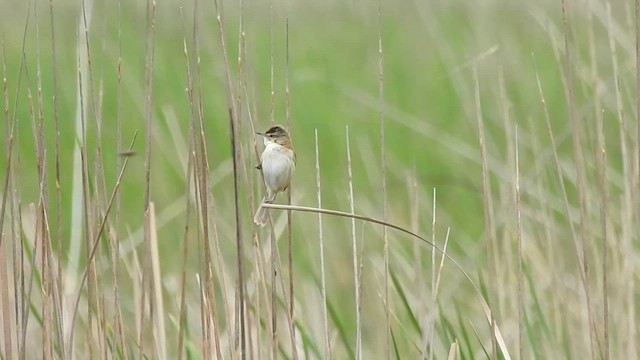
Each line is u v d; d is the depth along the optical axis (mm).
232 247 10703
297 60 19781
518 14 19172
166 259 11570
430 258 11547
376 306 10531
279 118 15055
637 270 9820
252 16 21578
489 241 8133
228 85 6566
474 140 15062
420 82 18922
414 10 21359
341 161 15391
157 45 18562
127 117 16266
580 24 17031
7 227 10172
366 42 20875
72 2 21219
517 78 16469
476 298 10625
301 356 8945
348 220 12250
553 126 15664
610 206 9656
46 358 7496
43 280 7512
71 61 18578
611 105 12312
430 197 14016
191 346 8555
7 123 7348
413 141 16453
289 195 7574
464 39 19672
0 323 8336
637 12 7805
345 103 18188
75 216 9336
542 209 10078
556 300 9477
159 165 14555
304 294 10570
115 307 7598
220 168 12781
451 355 7934
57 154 7570
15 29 19906
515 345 9219
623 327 9281
